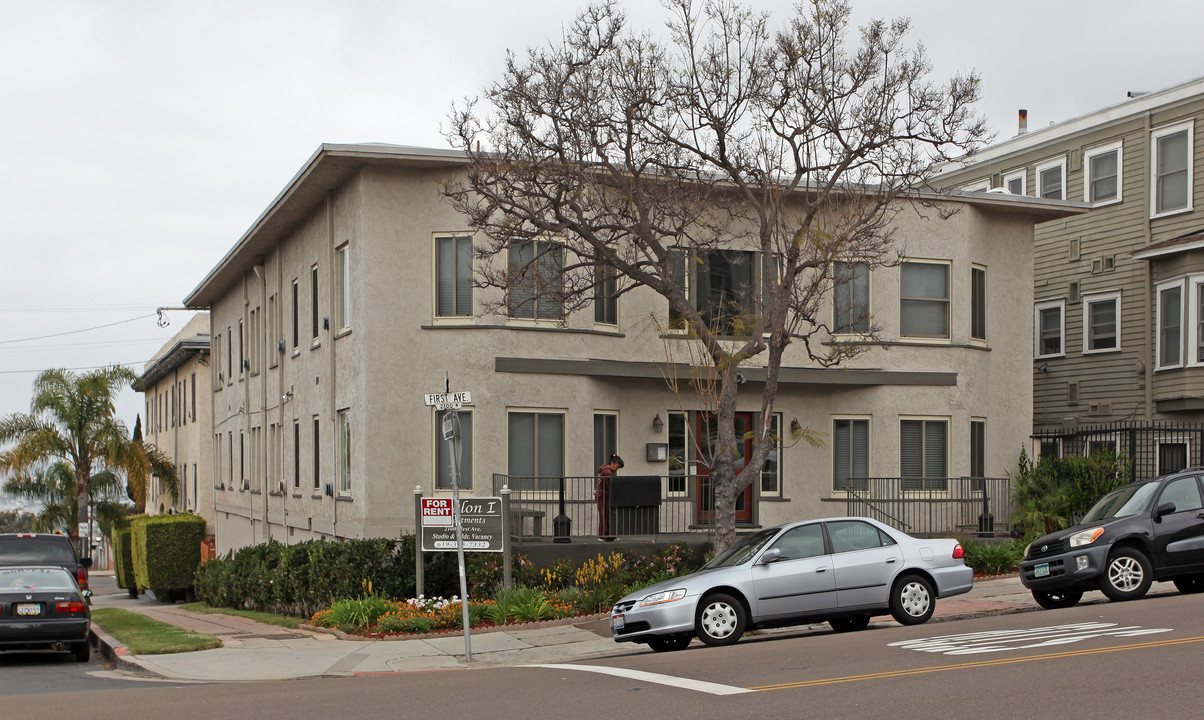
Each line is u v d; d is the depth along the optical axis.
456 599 18.44
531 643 16.06
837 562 14.64
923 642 12.80
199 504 46.53
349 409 23.55
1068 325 32.84
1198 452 28.28
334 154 22.03
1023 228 27.17
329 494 24.94
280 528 30.28
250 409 34.06
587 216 21.89
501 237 18.95
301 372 27.75
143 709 10.63
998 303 26.75
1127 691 9.18
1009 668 10.50
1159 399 29.38
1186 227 29.23
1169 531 16.34
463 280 22.50
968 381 25.67
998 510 25.73
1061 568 16.27
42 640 16.53
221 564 30.89
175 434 53.25
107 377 44.53
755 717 8.83
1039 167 34.00
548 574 20.02
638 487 21.58
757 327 18.17
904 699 9.24
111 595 46.38
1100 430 26.73
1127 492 17.09
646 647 15.21
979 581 20.86
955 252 25.70
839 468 25.11
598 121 18.50
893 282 25.19
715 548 17.48
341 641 17.27
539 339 22.56
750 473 17.67
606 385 23.42
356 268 23.00
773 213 19.08
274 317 31.12
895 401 25.19
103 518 46.09
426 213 22.67
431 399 15.77
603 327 23.23
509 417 22.45
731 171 18.73
